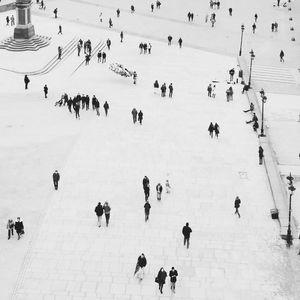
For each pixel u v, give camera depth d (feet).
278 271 133.80
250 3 407.03
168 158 183.11
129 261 135.13
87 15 357.61
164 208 155.94
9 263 132.67
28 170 172.04
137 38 319.68
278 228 149.89
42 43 288.51
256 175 175.42
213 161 182.70
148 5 388.37
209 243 142.51
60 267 132.26
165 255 137.69
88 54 280.31
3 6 360.69
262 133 199.93
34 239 141.18
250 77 253.65
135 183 167.63
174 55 295.28
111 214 152.25
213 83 258.37
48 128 200.03
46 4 377.91
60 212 152.35
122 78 256.73
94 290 125.70
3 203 155.12
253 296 125.80
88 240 141.79
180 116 216.95
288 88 262.67
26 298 122.72
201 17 367.45
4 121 204.03
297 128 219.20
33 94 231.50
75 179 168.04
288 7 399.03
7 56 272.51
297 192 171.94
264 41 327.06
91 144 189.47
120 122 207.62
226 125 211.00
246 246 142.20
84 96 218.59
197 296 124.98
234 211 156.25
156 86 236.63
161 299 123.75
